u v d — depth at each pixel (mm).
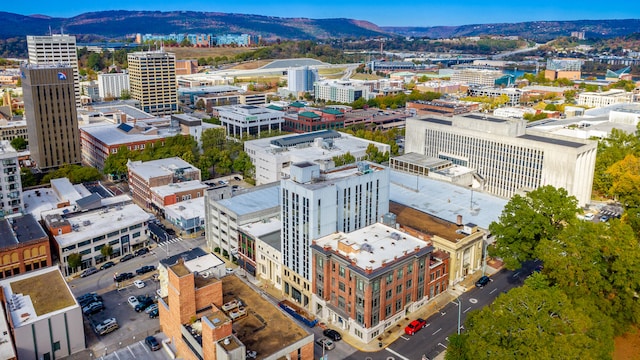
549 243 134375
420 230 161125
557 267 127438
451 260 150875
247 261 166125
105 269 167000
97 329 130750
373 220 154750
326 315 137125
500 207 185750
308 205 135875
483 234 160250
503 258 151000
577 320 102000
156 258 175125
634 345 125250
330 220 140875
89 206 191250
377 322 128875
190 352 108250
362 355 122000
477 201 192000
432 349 123625
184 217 194125
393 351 123250
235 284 130500
